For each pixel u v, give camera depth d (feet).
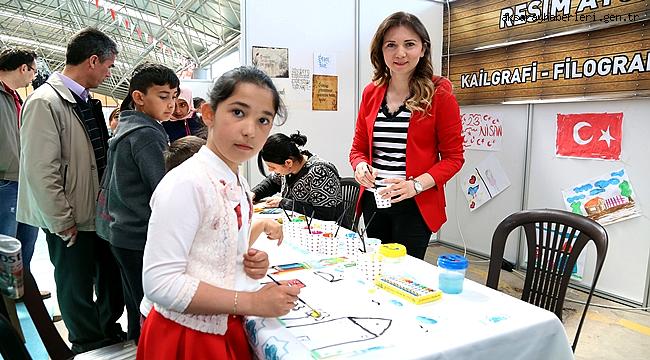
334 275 4.47
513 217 5.25
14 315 4.13
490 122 12.28
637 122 9.15
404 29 5.66
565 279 4.89
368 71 12.21
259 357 3.23
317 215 7.62
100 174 6.97
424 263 4.88
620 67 9.18
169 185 2.98
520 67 11.22
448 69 13.26
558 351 3.56
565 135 10.48
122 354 5.66
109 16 20.21
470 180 13.03
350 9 11.72
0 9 21.42
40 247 13.11
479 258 12.74
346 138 12.14
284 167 7.69
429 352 2.97
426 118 5.94
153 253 2.92
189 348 3.09
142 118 5.98
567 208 10.59
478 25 12.19
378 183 5.77
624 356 7.52
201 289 2.95
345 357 2.90
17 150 8.86
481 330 3.30
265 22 10.59
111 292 7.42
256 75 3.15
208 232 3.09
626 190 9.47
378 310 3.65
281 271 4.56
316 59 11.41
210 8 16.07
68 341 7.52
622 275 9.71
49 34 27.73
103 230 6.34
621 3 9.02
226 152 3.17
